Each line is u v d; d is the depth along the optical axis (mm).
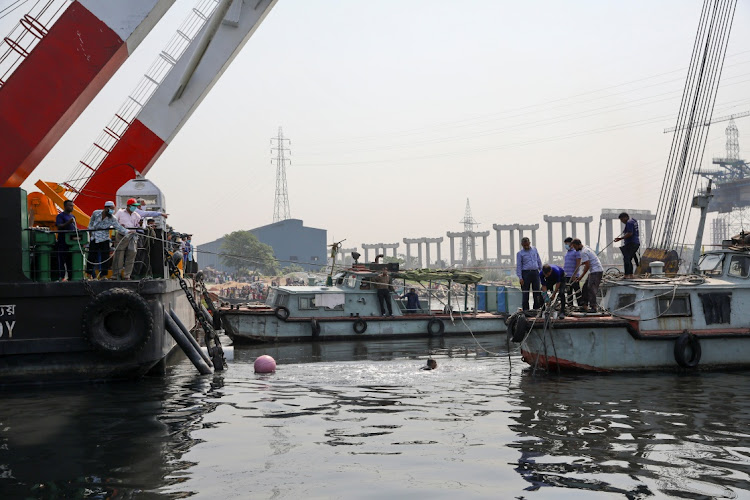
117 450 8281
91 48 20953
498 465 7656
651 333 15133
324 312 25344
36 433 9219
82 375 13500
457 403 11523
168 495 6570
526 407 11109
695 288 15555
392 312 26125
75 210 20953
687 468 7531
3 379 13117
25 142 20531
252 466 7590
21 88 20594
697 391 12617
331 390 13031
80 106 21688
